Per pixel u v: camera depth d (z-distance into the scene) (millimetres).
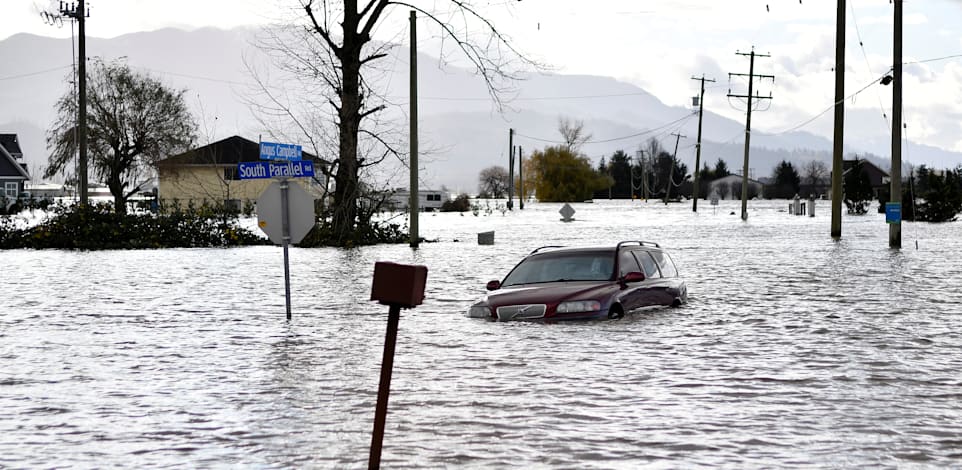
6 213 164125
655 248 39875
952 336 30266
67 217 88438
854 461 16406
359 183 90188
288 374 24953
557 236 101875
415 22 86062
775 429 18609
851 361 25922
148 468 16500
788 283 48562
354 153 88562
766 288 46094
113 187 160125
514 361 26359
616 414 19953
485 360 26594
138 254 77125
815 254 70750
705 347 28469
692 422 19219
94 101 157500
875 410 20141
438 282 50250
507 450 17266
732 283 48719
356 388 23016
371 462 15719
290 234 36094
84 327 34219
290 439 18281
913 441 17656
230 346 29703
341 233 88000
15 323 35312
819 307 38250
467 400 21453
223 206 93625
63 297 44344
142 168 162500
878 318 34750
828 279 50594
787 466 16125
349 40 88000
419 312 37594
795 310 37281
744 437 18031
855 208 188750
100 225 87375
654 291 37469
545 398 21578
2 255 76625
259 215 36188
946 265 59656
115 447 17875
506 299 34969
